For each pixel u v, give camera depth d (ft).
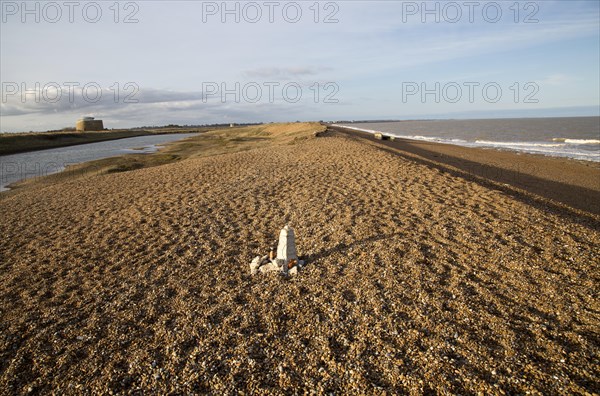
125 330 18.89
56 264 27.71
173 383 14.93
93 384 15.20
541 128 301.63
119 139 273.13
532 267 22.50
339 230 30.63
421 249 25.94
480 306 18.81
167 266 26.21
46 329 19.22
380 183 45.55
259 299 21.07
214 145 153.28
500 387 13.51
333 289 21.47
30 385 15.31
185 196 46.19
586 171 77.56
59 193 54.54
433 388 13.78
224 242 30.14
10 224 39.22
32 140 191.01
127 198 47.70
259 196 43.45
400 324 17.79
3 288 24.17
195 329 18.52
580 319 17.31
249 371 15.35
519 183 61.72
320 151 76.18
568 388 13.25
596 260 22.99
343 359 15.71
